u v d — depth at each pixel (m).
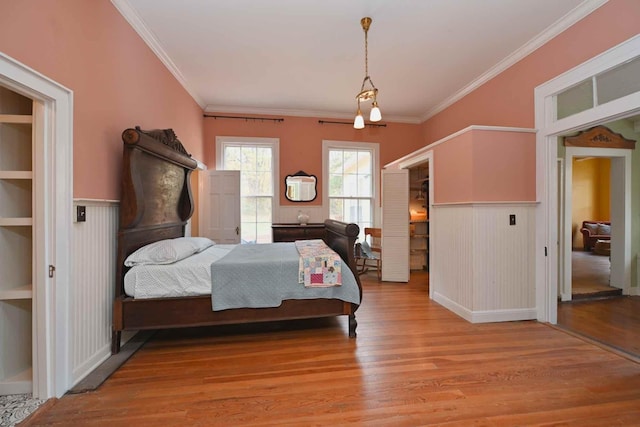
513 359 2.12
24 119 1.62
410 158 4.24
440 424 1.47
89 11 1.93
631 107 2.10
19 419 1.49
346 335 2.56
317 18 2.66
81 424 1.47
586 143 3.71
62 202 1.67
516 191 2.92
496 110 3.61
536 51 2.99
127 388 1.77
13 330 1.74
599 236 7.61
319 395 1.70
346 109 5.11
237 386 1.79
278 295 2.37
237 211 4.57
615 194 3.96
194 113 4.38
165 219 2.92
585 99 2.52
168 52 3.21
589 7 2.44
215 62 3.45
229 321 2.32
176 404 1.62
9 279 1.69
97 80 2.03
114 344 2.17
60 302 1.66
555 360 2.11
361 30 2.84
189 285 2.25
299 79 3.92
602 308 3.30
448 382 1.83
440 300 3.43
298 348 2.31
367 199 5.51
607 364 2.05
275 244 3.50
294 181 5.17
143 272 2.21
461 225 3.03
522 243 2.93
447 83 4.06
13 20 1.37
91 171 1.94
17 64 1.38
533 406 1.61
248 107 4.98
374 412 1.56
